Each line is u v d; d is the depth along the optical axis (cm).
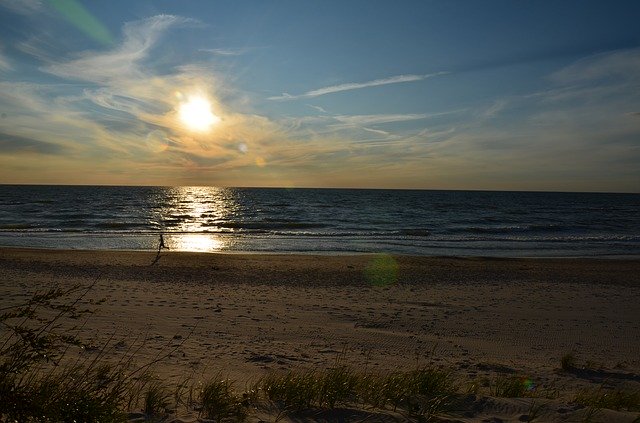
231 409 441
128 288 1512
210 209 6944
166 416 422
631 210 9012
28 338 391
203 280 1784
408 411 461
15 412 353
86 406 375
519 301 1531
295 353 873
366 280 1873
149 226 4234
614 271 2259
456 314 1317
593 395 581
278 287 1678
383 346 983
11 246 2802
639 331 1190
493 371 816
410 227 4569
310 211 6769
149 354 770
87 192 13712
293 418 428
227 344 903
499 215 6656
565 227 4772
